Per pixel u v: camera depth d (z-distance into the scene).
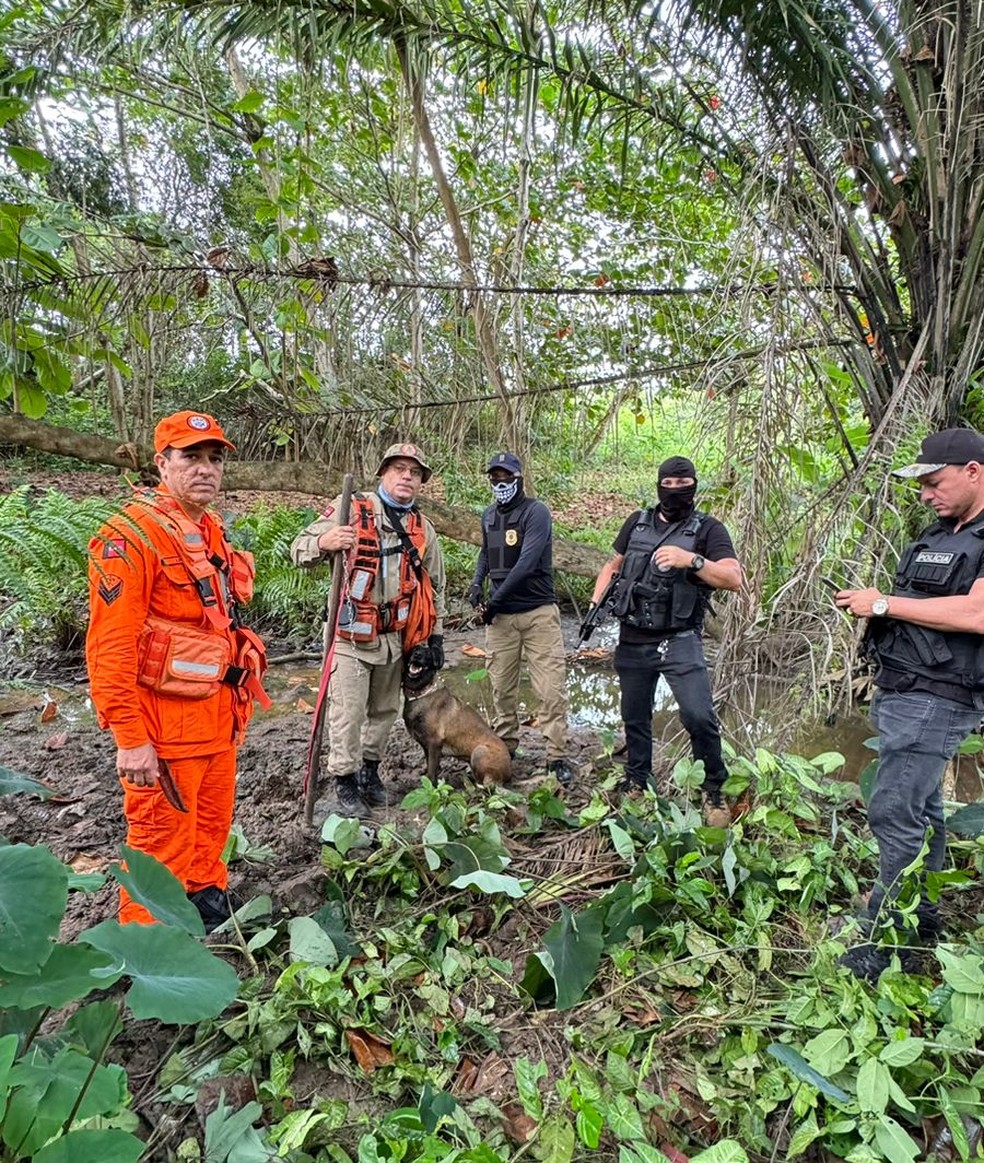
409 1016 2.36
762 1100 2.01
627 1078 2.00
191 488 2.50
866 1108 1.86
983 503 2.39
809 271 3.90
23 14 3.27
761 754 3.35
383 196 6.50
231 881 3.05
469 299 5.10
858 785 3.43
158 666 2.34
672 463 3.34
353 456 5.61
